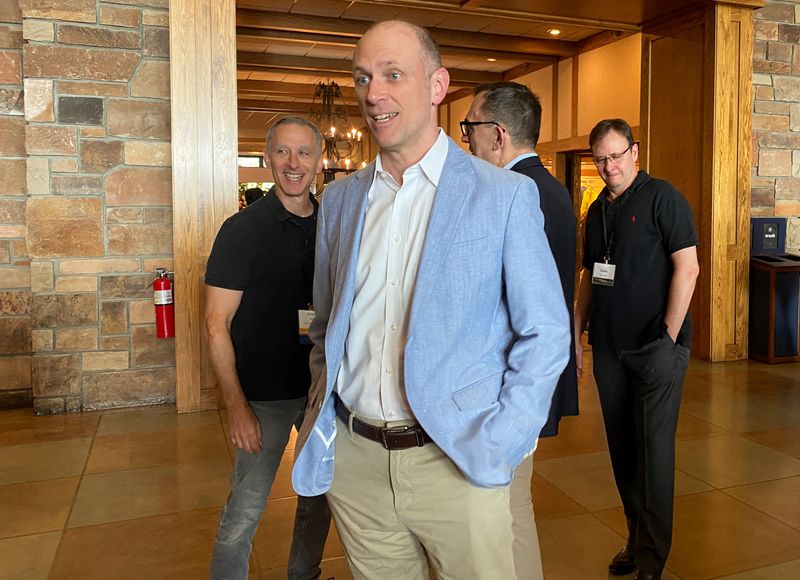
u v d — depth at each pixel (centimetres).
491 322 136
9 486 340
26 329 489
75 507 315
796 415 448
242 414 197
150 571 258
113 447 398
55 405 469
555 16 639
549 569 260
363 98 135
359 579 155
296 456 149
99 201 464
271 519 304
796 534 284
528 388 130
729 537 282
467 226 132
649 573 236
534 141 210
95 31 454
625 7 616
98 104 459
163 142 471
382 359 139
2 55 470
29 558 268
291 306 205
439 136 139
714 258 600
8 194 480
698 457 372
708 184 598
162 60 467
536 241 135
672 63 636
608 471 357
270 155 205
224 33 462
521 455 133
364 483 146
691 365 596
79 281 466
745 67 596
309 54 1012
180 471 360
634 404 240
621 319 250
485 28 884
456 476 136
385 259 140
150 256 476
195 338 470
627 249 248
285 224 205
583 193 1128
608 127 249
